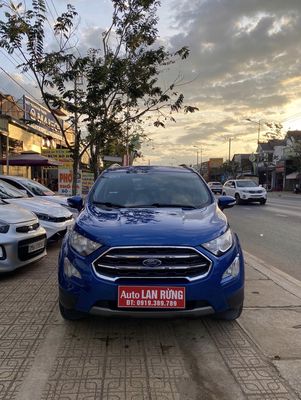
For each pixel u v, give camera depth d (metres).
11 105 23.77
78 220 4.81
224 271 4.23
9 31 10.40
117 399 3.35
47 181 30.95
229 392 3.47
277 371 3.81
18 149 24.44
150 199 5.55
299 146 61.12
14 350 4.19
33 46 10.84
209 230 4.38
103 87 11.72
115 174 6.24
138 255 4.06
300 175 62.44
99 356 4.09
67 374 3.73
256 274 7.38
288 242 11.54
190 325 4.88
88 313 4.16
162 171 6.38
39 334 4.59
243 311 5.37
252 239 12.11
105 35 12.34
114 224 4.47
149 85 12.52
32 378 3.65
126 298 4.04
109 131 13.41
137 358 4.06
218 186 54.62
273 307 5.54
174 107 12.98
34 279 6.79
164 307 4.05
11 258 6.52
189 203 5.51
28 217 7.18
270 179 77.62
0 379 3.63
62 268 4.44
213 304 4.14
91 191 5.86
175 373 3.78
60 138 33.84
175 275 4.07
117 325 4.86
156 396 3.40
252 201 28.27
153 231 4.24
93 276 4.10
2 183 10.38
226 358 4.07
